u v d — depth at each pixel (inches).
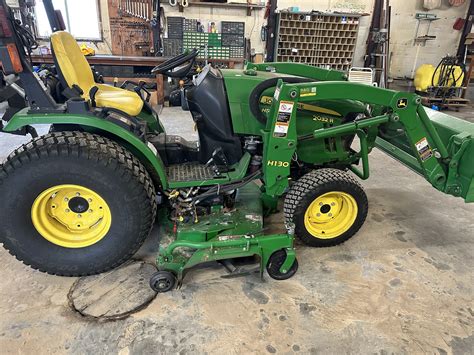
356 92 64.3
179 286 63.5
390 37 263.9
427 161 73.0
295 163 81.6
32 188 58.6
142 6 230.4
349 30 239.3
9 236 61.2
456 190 75.0
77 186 59.9
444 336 55.5
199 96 71.7
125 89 97.4
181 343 52.9
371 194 105.0
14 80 62.2
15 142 138.4
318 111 76.0
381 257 74.9
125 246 64.4
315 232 76.0
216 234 67.1
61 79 73.0
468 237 83.3
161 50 235.3
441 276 69.3
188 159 80.7
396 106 66.7
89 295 61.9
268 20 240.5
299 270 70.2
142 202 62.1
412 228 86.5
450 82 235.0
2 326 54.8
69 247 64.0
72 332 54.2
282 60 243.3
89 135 61.0
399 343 54.0
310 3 246.4
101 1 227.0
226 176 73.2
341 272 69.9
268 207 82.3
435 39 267.4
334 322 57.6
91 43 236.7
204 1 231.3
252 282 66.5
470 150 70.2
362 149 82.0
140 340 53.2
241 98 71.6
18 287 63.5
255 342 53.4
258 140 73.4
